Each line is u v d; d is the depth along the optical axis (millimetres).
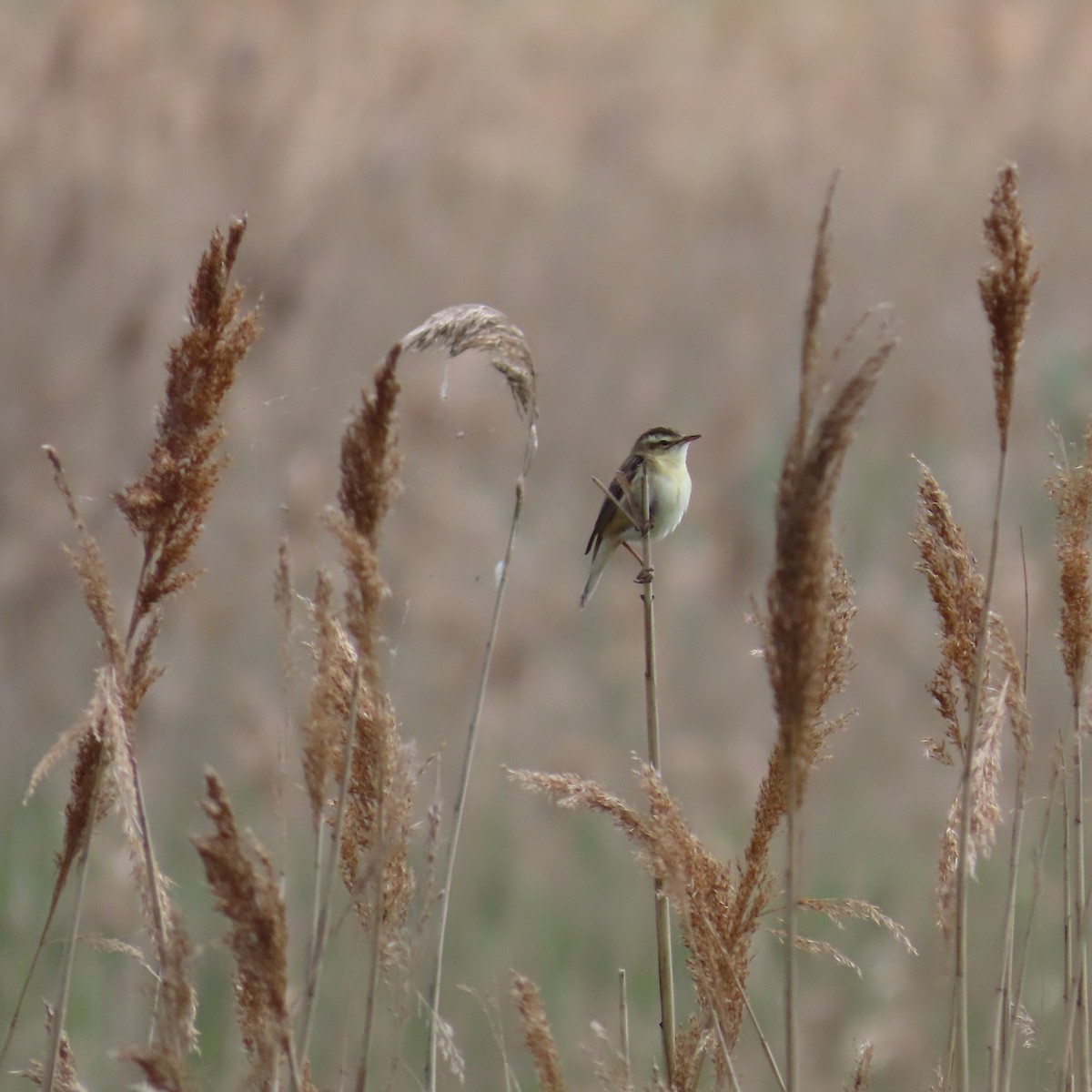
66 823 5234
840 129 25844
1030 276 4707
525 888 10820
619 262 20891
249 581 13023
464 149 21625
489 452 16031
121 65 20047
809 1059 8734
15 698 12438
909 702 12789
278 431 14719
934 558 5262
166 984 4098
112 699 4945
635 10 28453
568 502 16188
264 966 4176
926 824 11438
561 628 13867
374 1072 7387
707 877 5062
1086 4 29406
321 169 19453
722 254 21984
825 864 10820
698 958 4988
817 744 5121
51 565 13438
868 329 19281
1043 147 25047
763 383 18672
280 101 19812
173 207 18281
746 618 4305
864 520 15523
